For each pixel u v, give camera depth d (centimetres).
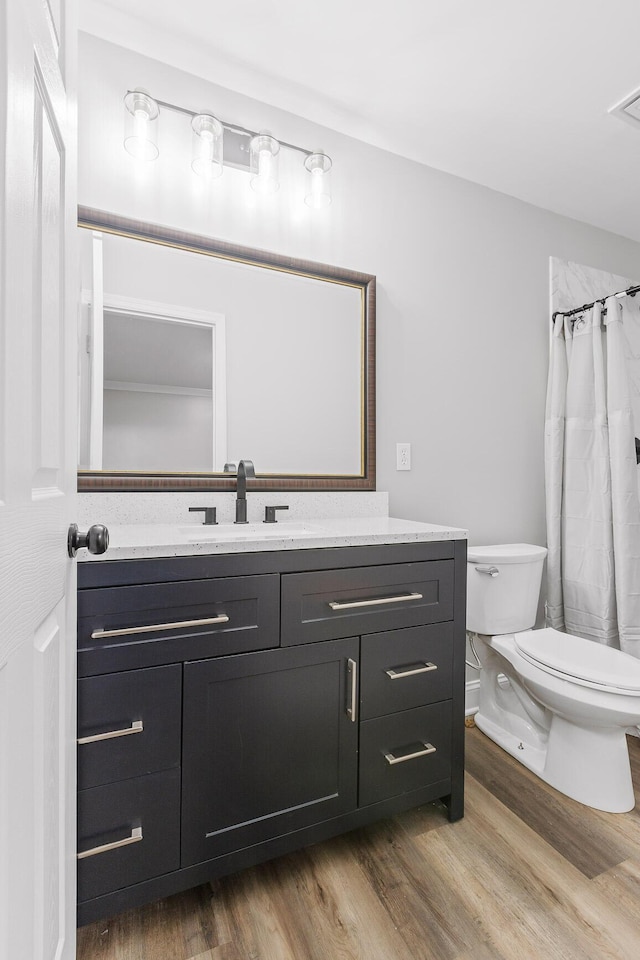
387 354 197
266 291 174
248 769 116
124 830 102
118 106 152
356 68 161
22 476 50
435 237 209
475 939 108
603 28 145
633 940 108
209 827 111
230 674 113
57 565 67
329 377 183
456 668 145
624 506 207
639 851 134
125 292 153
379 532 135
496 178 217
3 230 43
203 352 164
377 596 132
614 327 213
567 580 228
